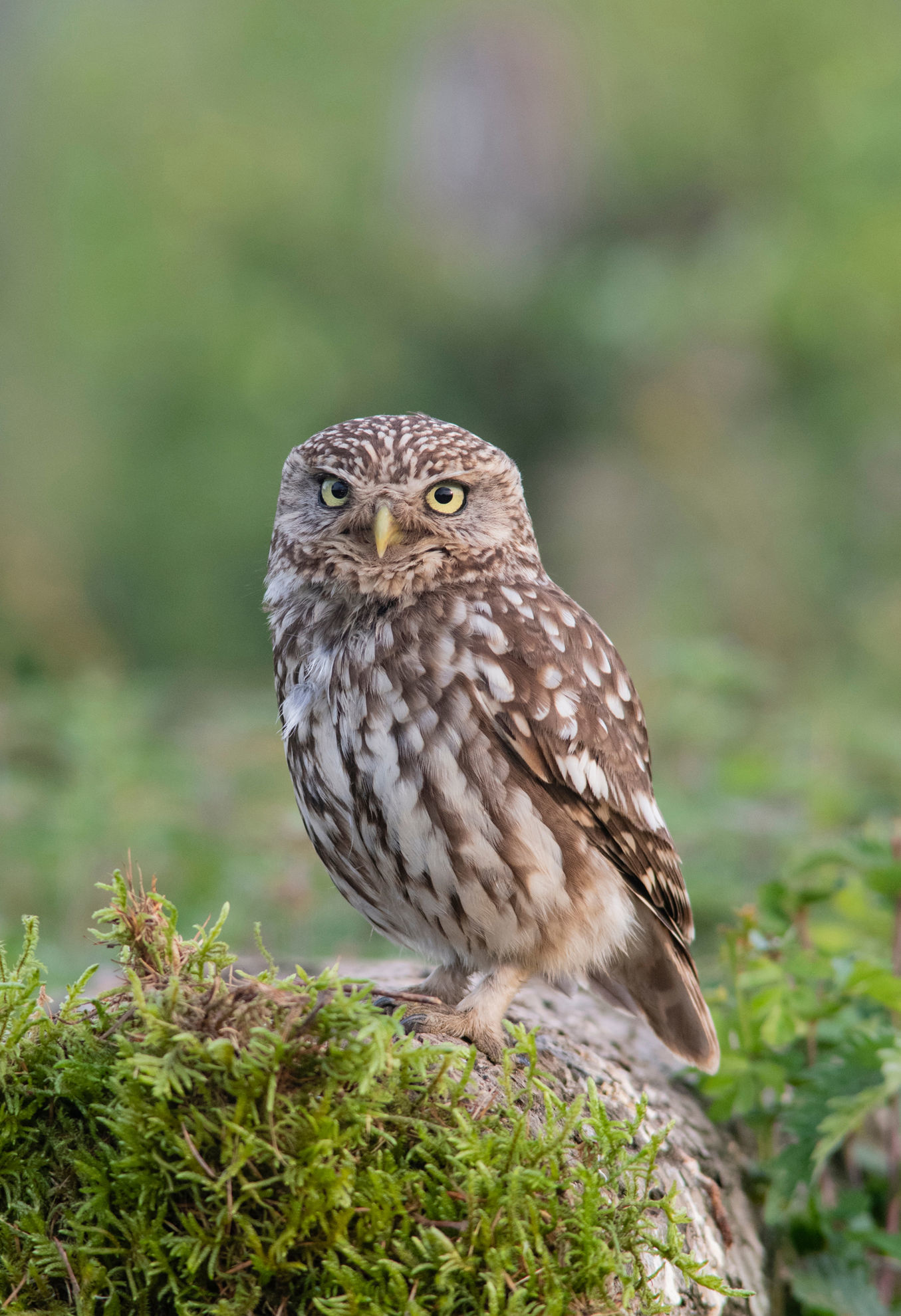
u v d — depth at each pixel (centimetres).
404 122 4391
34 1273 480
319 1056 465
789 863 769
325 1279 469
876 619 2312
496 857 656
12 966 544
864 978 694
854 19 4228
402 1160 487
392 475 701
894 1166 748
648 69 4444
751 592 2742
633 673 1970
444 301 4053
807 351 3284
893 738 1451
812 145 3644
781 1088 709
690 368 3391
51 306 3997
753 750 1373
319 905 1188
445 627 676
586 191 4494
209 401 3828
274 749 1684
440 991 716
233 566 3641
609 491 3184
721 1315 611
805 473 3100
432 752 655
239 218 4116
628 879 718
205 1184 458
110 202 4097
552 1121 502
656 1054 774
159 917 517
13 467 3578
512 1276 479
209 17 4481
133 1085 464
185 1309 465
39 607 2700
